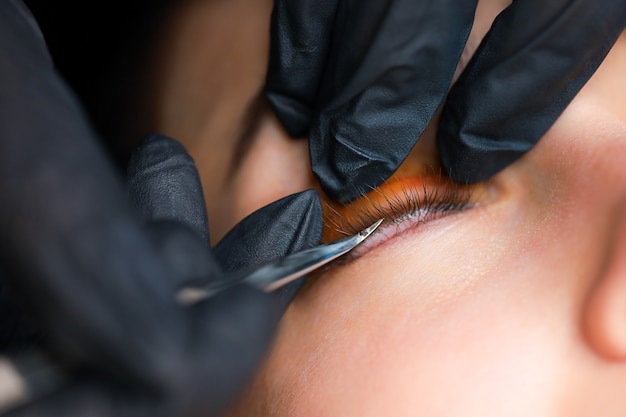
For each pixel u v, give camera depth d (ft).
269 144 0.70
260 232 0.61
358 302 0.62
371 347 0.60
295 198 0.62
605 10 0.59
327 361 0.61
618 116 0.65
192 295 0.40
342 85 0.64
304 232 0.61
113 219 0.36
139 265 0.36
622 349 0.56
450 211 0.65
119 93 0.77
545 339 0.58
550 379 0.57
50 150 0.38
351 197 0.65
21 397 0.37
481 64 0.63
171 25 0.76
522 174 0.64
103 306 0.35
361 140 0.64
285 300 0.60
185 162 0.62
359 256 0.64
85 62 0.82
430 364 0.59
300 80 0.67
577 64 0.61
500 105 0.62
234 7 0.74
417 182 0.65
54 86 0.42
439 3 0.60
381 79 0.62
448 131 0.64
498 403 0.57
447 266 0.62
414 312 0.61
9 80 0.41
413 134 0.64
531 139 0.63
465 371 0.58
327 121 0.65
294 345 0.63
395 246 0.64
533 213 0.62
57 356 0.37
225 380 0.36
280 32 0.66
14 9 0.47
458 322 0.59
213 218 0.70
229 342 0.36
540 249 0.60
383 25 0.61
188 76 0.75
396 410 0.59
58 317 0.35
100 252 0.35
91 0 0.82
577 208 0.60
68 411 0.35
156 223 0.43
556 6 0.59
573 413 0.57
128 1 0.79
